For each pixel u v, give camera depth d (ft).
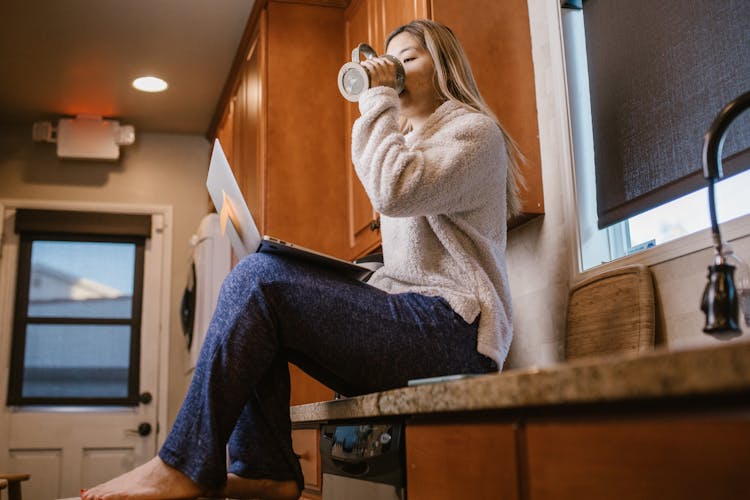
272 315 4.24
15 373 14.62
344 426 4.26
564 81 7.10
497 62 7.48
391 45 5.44
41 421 14.56
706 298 3.67
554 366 2.27
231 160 13.23
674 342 5.54
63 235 15.40
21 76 13.55
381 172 4.44
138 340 15.31
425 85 5.23
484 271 4.62
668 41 6.07
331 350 4.28
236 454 4.75
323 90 10.63
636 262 5.99
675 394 1.88
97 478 14.55
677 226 6.14
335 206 10.28
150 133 16.15
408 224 4.76
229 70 13.50
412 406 3.13
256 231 4.70
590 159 7.06
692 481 1.88
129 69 13.43
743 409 1.81
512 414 2.58
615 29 6.70
